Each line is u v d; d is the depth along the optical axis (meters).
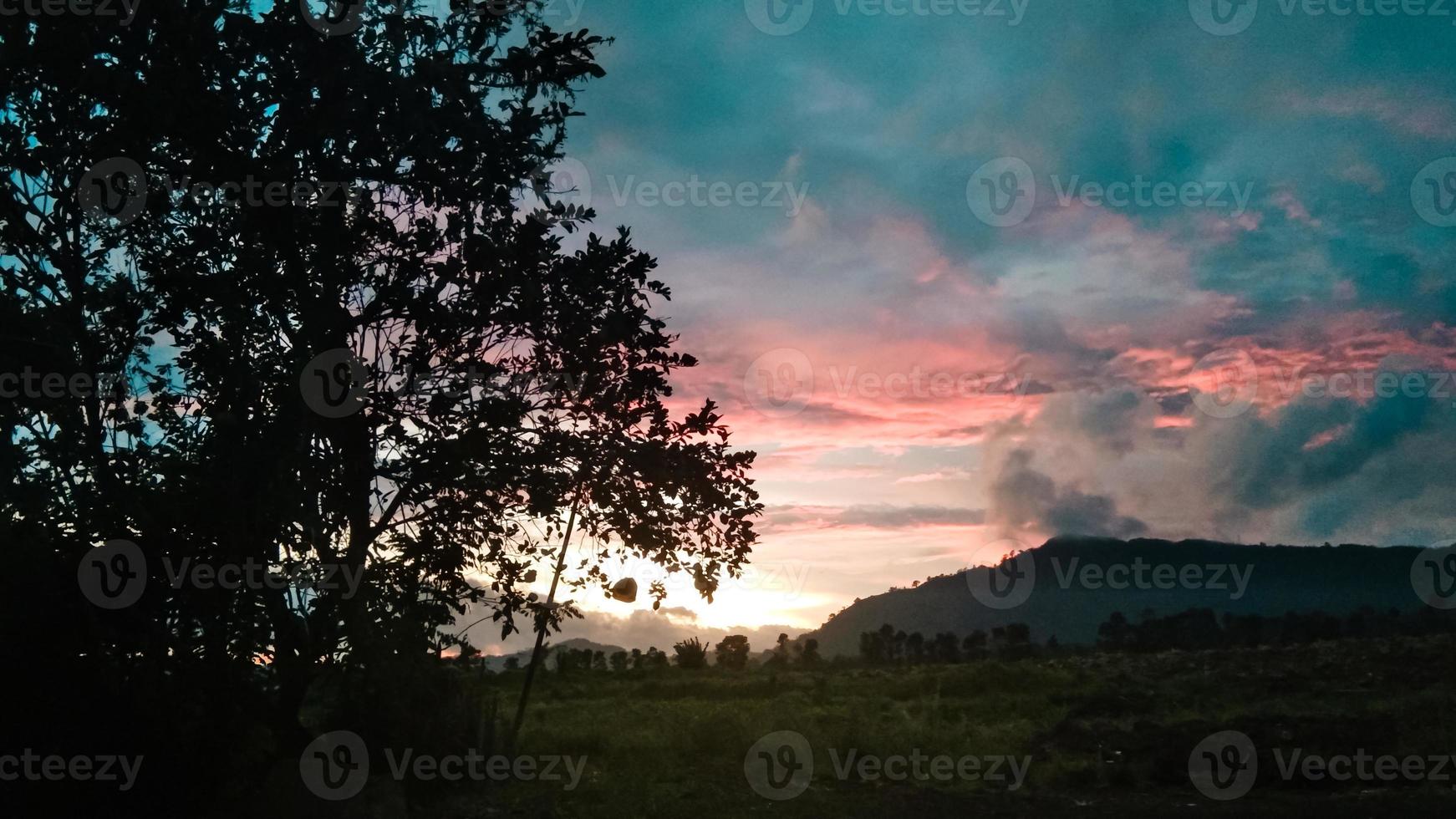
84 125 9.44
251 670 9.77
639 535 10.95
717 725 15.43
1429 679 18.94
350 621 10.01
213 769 9.38
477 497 10.05
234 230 9.51
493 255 9.84
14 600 8.88
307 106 9.37
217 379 9.66
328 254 9.41
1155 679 22.78
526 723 18.69
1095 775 12.16
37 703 9.13
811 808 10.89
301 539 9.71
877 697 22.66
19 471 9.61
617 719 19.34
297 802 9.25
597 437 10.84
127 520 9.24
